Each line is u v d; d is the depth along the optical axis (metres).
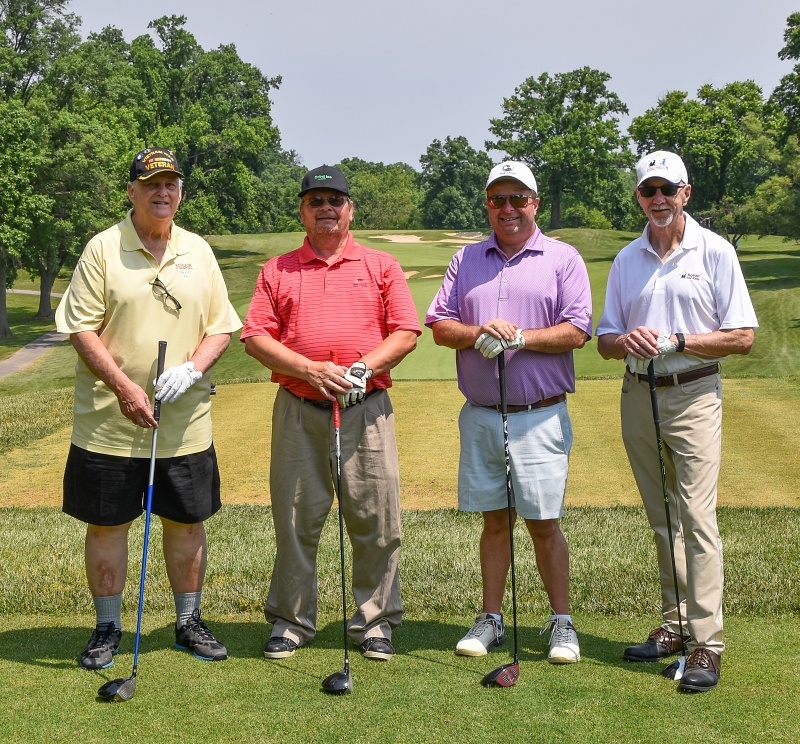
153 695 3.12
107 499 3.59
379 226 103.44
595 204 74.38
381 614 3.74
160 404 3.50
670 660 3.54
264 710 2.99
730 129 56.44
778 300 32.00
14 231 32.44
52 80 40.06
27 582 4.68
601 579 4.64
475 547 5.55
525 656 3.60
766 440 9.36
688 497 3.54
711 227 52.59
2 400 14.34
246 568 5.04
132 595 4.45
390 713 2.96
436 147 101.06
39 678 3.30
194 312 3.71
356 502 3.76
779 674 3.28
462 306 3.90
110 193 39.66
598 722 2.88
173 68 56.62
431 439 9.98
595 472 8.34
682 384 3.60
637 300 3.73
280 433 3.80
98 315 3.59
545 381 3.74
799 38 43.62
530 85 70.19
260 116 58.56
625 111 69.50
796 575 4.59
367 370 3.62
